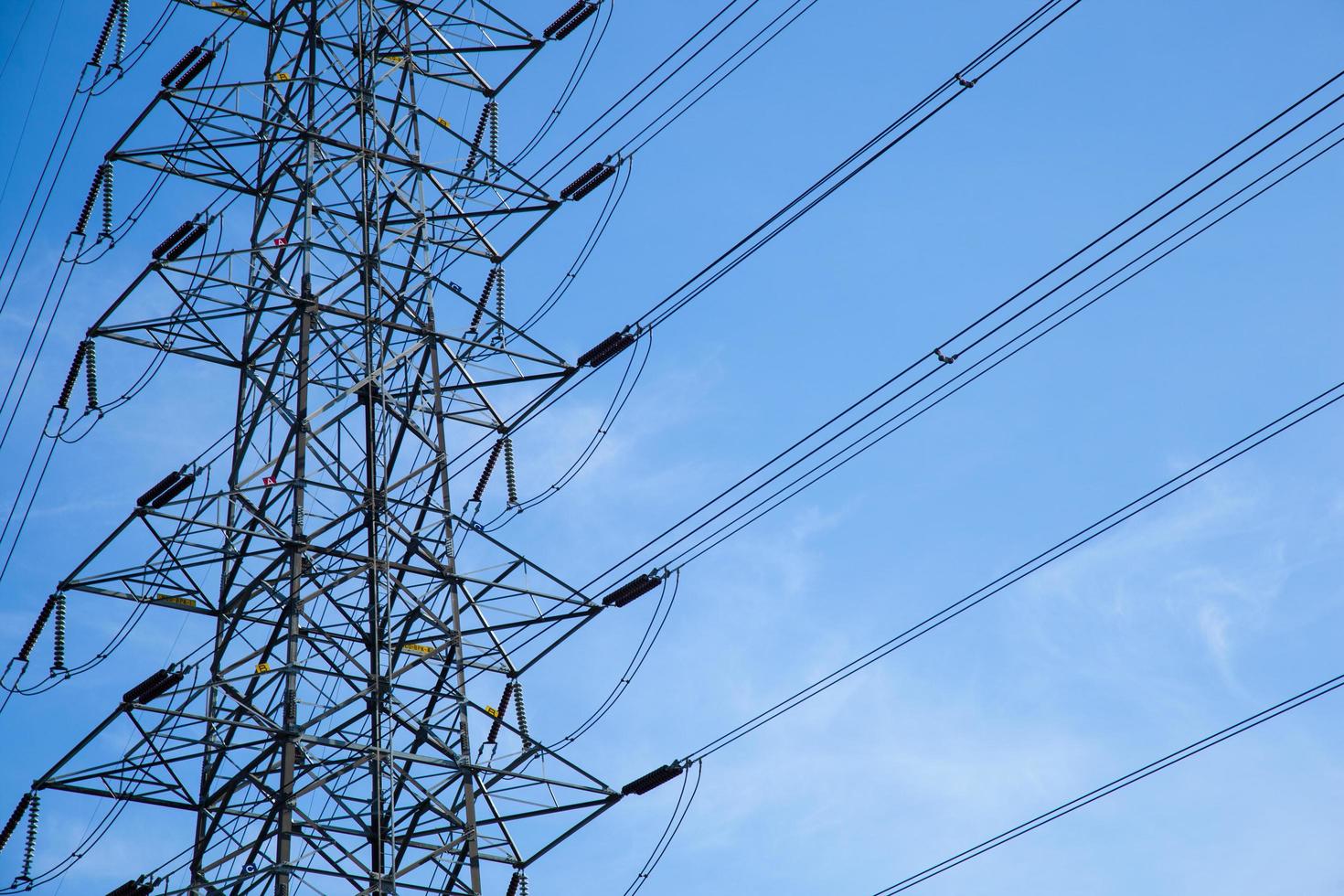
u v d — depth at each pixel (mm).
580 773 38531
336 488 39281
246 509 38750
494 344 41844
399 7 44719
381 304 41250
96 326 40219
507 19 44969
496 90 45688
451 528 39969
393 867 36000
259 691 37938
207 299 40219
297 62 43406
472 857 36875
